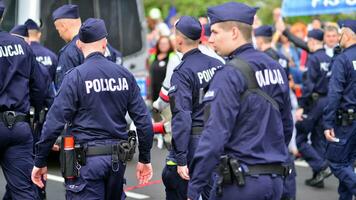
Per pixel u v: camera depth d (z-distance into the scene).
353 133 15.86
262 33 18.89
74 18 15.35
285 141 10.43
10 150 13.32
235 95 9.33
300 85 24.34
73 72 11.55
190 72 12.82
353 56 15.74
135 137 11.86
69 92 11.39
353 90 15.74
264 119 9.55
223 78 9.41
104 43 11.89
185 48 13.12
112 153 11.52
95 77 11.55
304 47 21.75
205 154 9.16
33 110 14.20
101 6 23.09
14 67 13.19
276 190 9.69
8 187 14.32
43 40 21.28
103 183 11.62
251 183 9.48
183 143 12.56
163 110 14.16
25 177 13.38
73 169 11.45
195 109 12.87
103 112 11.53
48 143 11.47
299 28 27.38
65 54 15.18
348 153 16.00
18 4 21.14
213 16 9.73
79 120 11.53
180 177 13.36
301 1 21.28
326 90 19.83
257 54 9.73
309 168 23.00
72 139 11.52
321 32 20.11
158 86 27.22
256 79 9.54
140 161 12.38
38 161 11.69
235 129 9.52
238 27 9.64
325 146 17.91
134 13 24.30
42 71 13.97
